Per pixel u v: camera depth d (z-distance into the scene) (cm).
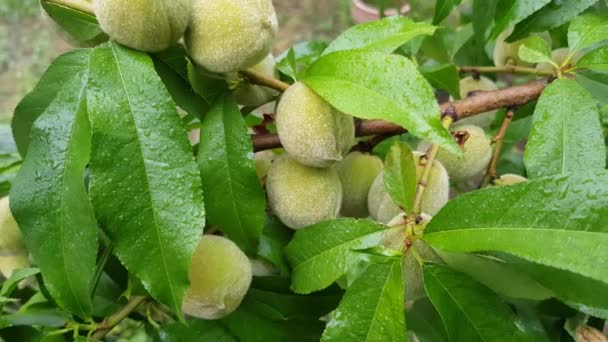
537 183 28
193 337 38
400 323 30
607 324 46
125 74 31
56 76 34
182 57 34
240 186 35
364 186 40
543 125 35
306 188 36
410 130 30
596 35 38
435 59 54
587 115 35
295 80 37
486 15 45
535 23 39
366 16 75
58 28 35
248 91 38
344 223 33
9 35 166
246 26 33
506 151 53
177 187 30
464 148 40
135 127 31
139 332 67
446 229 30
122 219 30
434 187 36
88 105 31
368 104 31
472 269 32
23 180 32
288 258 36
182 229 30
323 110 34
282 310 39
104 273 42
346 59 33
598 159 34
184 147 31
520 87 39
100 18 32
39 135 32
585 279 29
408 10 56
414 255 32
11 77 151
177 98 35
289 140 35
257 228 35
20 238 41
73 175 31
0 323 37
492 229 28
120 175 30
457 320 31
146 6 31
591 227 26
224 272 35
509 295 33
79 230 31
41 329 40
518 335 30
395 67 32
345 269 33
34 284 48
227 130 35
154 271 30
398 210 36
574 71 39
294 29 149
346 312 30
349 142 35
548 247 27
